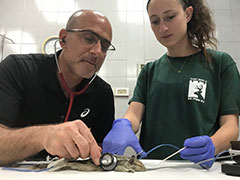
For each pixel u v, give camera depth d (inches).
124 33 78.8
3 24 79.5
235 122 32.5
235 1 79.7
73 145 21.0
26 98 35.0
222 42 76.3
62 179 16.6
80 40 32.1
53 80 35.8
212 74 37.4
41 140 21.9
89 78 36.9
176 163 27.1
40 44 77.7
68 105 36.9
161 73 40.9
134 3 81.2
